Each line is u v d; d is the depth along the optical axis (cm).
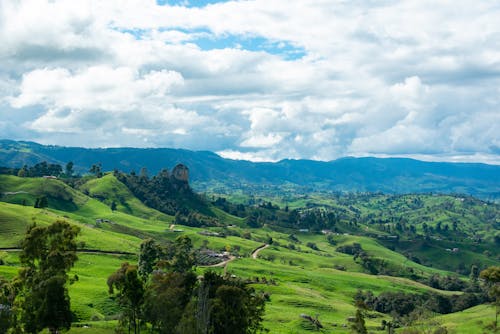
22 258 8306
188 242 16775
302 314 13875
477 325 13100
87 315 10738
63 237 8462
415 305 18962
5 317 7281
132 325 9250
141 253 14188
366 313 16800
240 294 8562
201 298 8119
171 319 8162
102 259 18725
